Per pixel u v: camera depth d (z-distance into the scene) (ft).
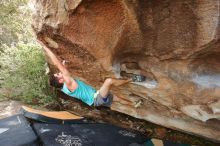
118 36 8.12
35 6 8.77
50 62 13.05
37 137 12.06
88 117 14.93
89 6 7.63
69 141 11.95
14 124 12.80
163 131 13.87
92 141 12.25
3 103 16.24
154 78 9.75
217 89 8.72
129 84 10.54
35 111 13.70
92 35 8.25
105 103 11.58
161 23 7.52
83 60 9.44
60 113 13.92
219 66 8.36
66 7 7.82
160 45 8.16
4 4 22.76
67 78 10.52
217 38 7.04
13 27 22.34
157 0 6.98
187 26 7.33
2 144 11.50
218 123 10.50
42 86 16.67
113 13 7.65
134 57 9.20
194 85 9.00
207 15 6.83
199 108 9.75
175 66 8.84
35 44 17.85
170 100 10.23
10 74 17.49
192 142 13.23
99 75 10.09
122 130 13.38
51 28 8.39
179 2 6.91
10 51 18.01
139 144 12.62
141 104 11.80
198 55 8.00
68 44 8.84
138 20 7.52
